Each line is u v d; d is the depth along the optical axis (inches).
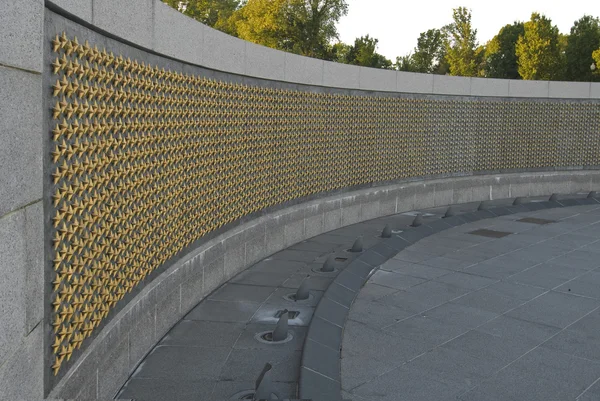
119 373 213.8
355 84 563.8
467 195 726.5
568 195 785.6
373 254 430.0
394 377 231.8
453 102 709.3
